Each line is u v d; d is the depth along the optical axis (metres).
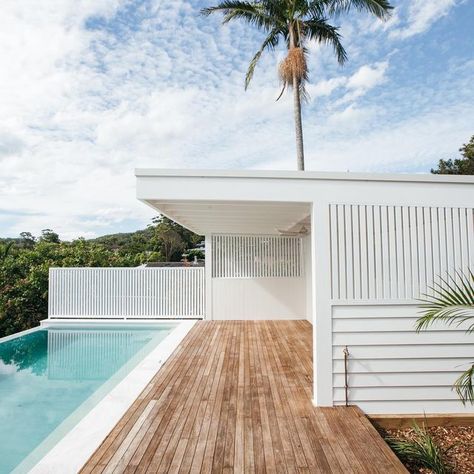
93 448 3.36
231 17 12.09
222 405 4.37
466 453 3.65
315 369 4.34
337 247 4.40
